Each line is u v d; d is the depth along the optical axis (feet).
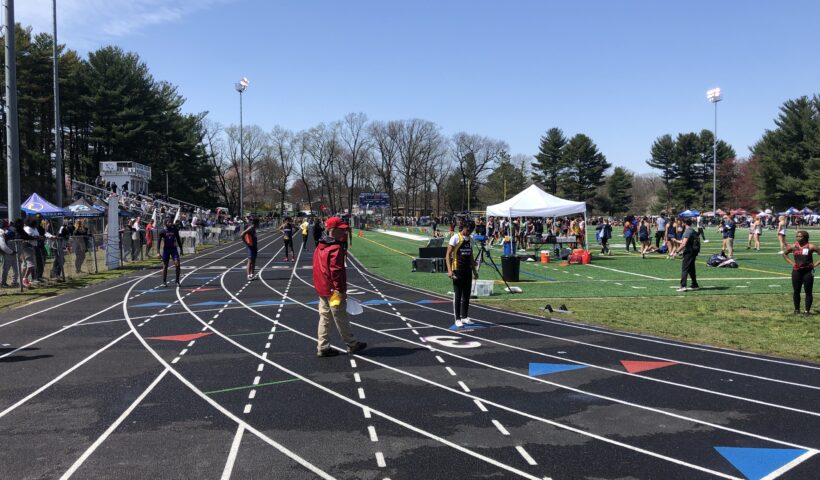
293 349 28.99
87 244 67.36
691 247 50.93
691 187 331.77
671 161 341.00
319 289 27.22
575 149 343.87
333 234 27.20
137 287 54.34
